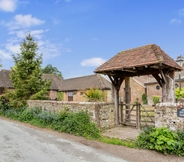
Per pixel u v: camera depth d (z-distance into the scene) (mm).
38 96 14367
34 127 9750
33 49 15641
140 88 28422
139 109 8906
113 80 9875
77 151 5723
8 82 25859
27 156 5195
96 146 6285
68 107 9742
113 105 9664
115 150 5840
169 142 5277
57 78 34344
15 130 8914
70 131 8062
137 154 5434
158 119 6625
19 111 13445
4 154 5316
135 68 7898
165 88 7984
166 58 8203
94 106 8398
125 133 7957
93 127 7883
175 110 6195
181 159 5012
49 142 6758
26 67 15016
